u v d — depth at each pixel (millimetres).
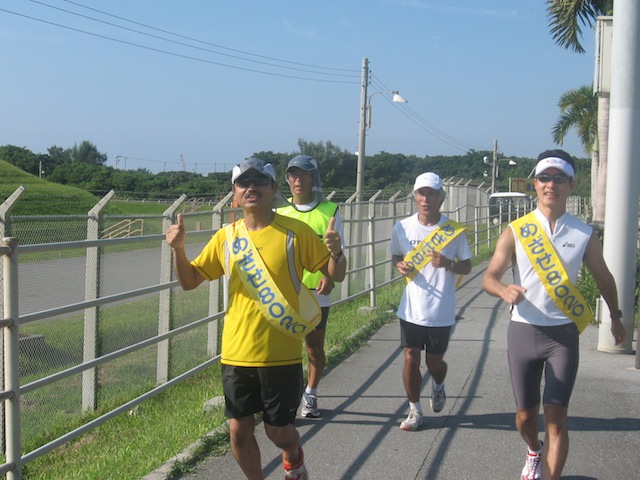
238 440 4039
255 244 3922
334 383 7242
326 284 5059
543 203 4340
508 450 5383
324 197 6172
